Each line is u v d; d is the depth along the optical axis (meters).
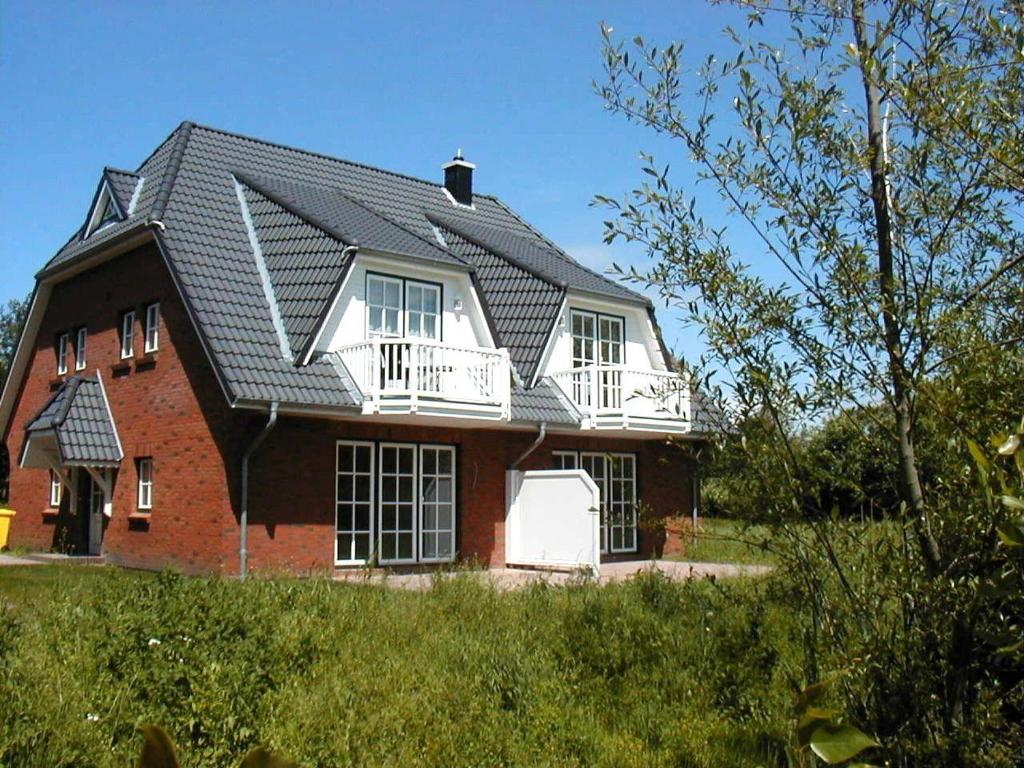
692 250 4.33
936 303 4.09
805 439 4.32
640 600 10.37
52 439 19.06
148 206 18.16
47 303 21.61
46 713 5.52
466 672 7.57
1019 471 2.79
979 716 3.79
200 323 15.34
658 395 4.70
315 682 7.07
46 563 17.39
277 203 18.25
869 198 4.24
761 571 9.60
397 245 17.19
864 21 4.12
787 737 5.87
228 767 5.38
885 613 4.05
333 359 16.12
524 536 18.03
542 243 25.30
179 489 16.22
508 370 17.47
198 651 6.70
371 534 16.70
